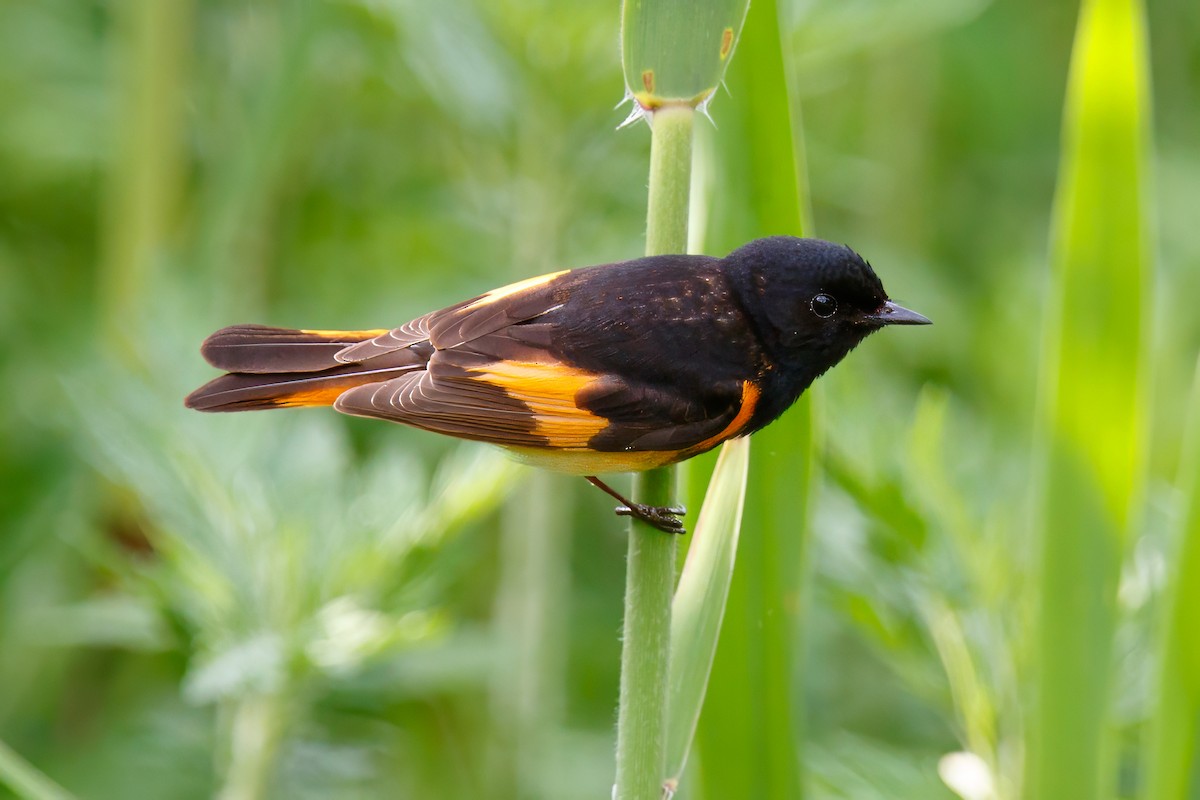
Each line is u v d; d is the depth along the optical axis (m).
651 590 6.14
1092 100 7.17
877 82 14.92
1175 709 6.80
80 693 11.81
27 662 11.77
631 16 6.06
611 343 7.09
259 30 12.93
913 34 12.48
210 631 8.14
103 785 10.81
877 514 8.19
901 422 8.97
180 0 11.91
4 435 12.07
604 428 6.97
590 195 11.77
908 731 11.41
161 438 8.34
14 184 13.48
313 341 7.49
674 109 6.05
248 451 8.42
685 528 7.35
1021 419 12.26
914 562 8.18
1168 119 16.03
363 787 10.92
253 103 11.59
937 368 13.45
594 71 11.15
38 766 11.05
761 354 7.22
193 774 10.81
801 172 7.53
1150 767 6.89
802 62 10.99
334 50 12.86
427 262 13.20
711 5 5.99
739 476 6.52
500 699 11.24
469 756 11.46
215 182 11.93
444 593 11.27
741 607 7.04
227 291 11.31
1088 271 7.23
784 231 7.38
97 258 13.54
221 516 8.17
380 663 9.28
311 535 8.16
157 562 10.52
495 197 11.87
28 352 12.71
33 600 11.82
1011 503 9.07
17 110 13.29
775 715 7.05
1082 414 7.19
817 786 8.27
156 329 8.95
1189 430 6.86
